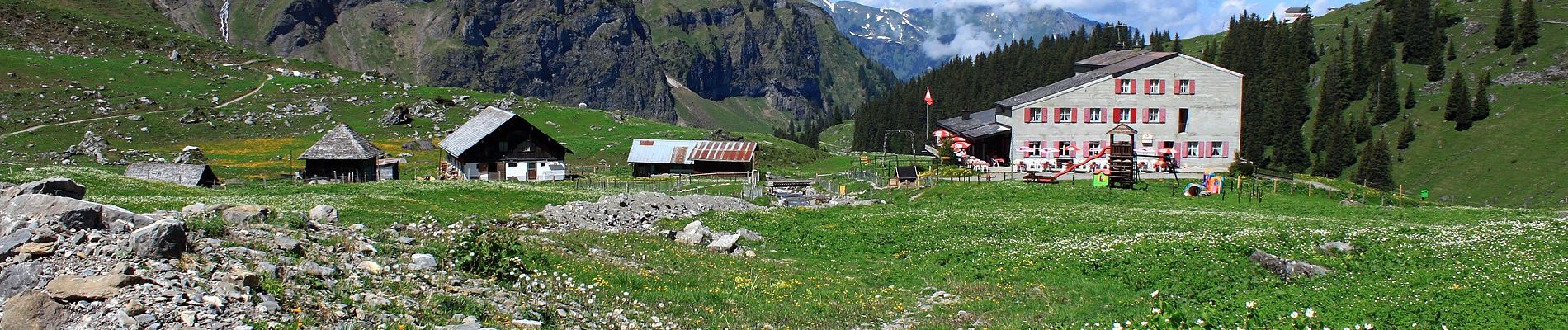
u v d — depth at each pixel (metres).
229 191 55.34
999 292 27.52
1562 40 193.88
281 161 118.50
